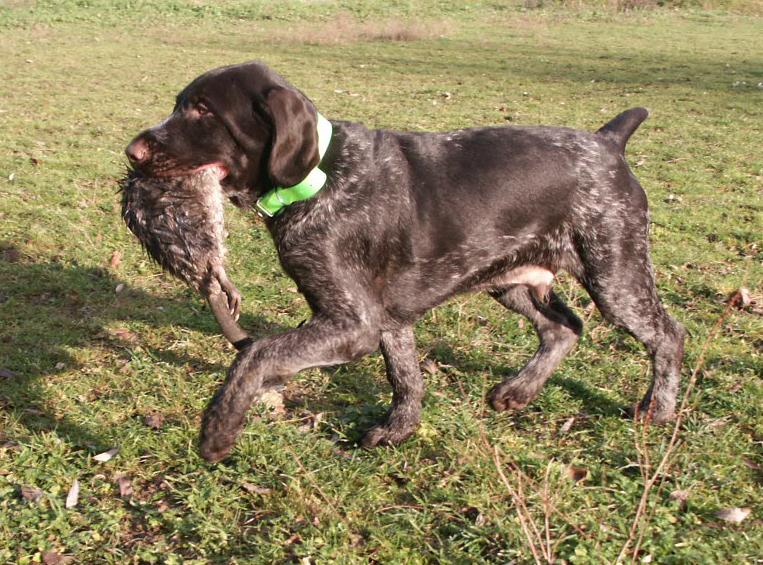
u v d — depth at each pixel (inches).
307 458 63.9
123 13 380.5
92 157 135.3
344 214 60.9
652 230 105.5
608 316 67.7
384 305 64.5
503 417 69.5
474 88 217.3
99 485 61.6
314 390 73.2
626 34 346.6
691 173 133.5
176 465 63.8
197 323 83.1
